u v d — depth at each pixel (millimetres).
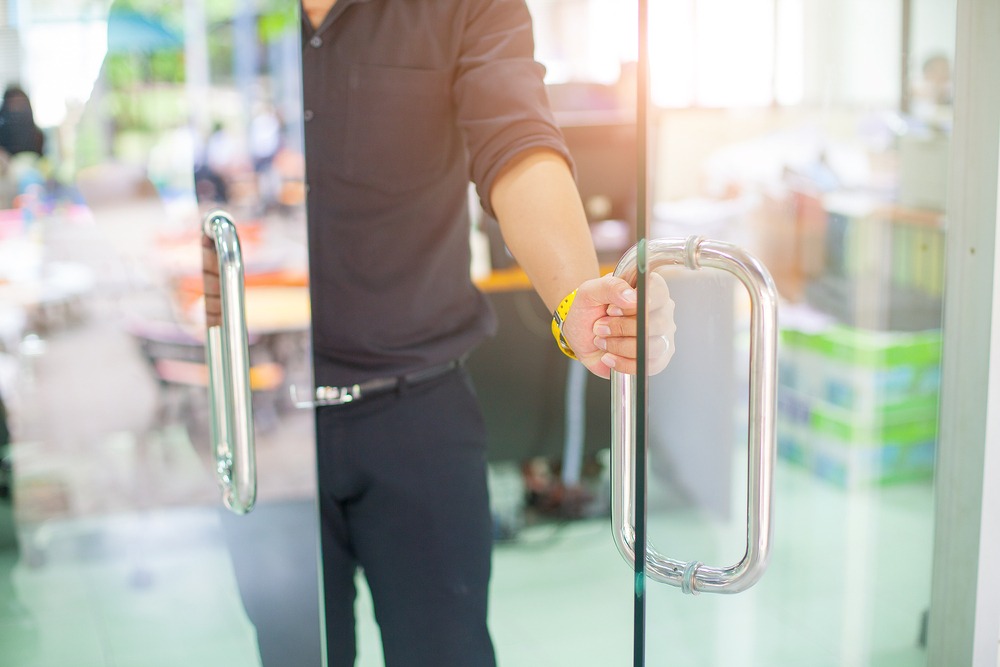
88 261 1154
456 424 1401
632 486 798
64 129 1126
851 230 1765
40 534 1229
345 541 1409
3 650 1257
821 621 1359
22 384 1185
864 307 1643
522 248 1069
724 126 2104
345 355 1345
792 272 1858
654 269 785
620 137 2553
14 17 1104
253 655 1257
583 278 1027
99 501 1224
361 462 1366
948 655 1183
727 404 1476
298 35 1124
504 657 2092
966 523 1138
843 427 1587
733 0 2066
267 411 1182
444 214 1351
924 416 1509
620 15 3223
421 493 1380
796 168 1961
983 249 1068
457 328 1405
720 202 2164
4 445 1200
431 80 1269
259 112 1131
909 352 1566
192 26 1114
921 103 1644
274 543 1220
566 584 2436
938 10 1613
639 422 713
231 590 1240
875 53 1782
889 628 1357
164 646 1255
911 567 1408
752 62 2096
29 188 1135
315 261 1312
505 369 2566
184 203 1142
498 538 2656
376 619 1402
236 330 1112
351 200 1296
